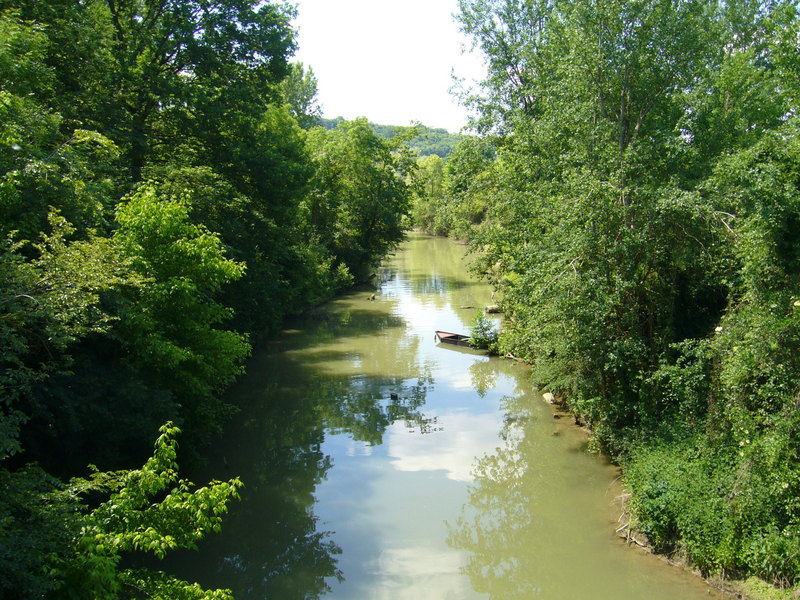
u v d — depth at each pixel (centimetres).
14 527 668
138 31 2191
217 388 1661
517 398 2191
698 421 1299
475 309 3816
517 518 1362
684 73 1639
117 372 1218
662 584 1076
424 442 1803
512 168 2156
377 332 3250
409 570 1173
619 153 1479
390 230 5072
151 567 1183
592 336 1459
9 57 1195
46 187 1105
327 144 4562
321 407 2117
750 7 2219
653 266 1557
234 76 2439
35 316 820
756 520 1019
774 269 1065
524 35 2534
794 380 1005
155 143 2258
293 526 1334
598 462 1611
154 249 1345
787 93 1191
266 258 2719
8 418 773
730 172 1229
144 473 790
